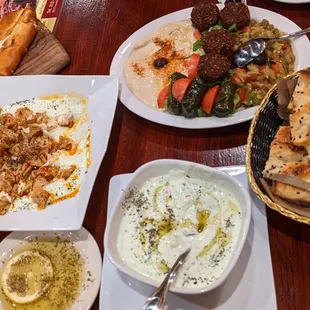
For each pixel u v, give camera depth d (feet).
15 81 1.66
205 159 1.38
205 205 1.15
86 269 1.23
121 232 1.16
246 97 1.44
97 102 1.53
